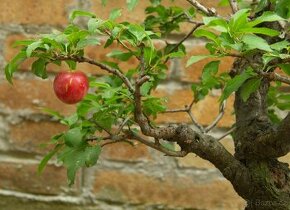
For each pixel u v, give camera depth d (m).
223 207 1.40
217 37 0.69
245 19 0.67
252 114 0.94
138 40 0.77
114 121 0.88
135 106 0.80
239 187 0.92
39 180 1.43
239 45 0.68
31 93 1.43
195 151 0.89
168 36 1.39
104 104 0.87
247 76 0.78
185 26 1.38
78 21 1.41
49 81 1.42
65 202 1.43
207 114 1.40
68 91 0.82
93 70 1.41
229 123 1.39
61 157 0.91
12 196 1.44
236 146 0.94
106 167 1.42
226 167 0.91
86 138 0.88
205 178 1.40
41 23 1.42
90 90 1.36
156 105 0.89
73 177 0.85
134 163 1.41
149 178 1.41
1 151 1.44
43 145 0.96
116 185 1.42
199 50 1.39
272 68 0.86
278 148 0.88
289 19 0.80
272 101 1.07
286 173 0.92
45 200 1.43
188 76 1.39
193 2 0.90
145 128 0.83
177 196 1.41
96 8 1.40
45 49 0.75
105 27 0.78
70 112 1.42
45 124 1.43
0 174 1.44
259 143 0.90
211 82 1.03
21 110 1.43
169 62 1.40
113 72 0.78
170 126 0.88
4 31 1.42
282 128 0.86
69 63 0.83
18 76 1.43
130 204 1.42
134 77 1.23
